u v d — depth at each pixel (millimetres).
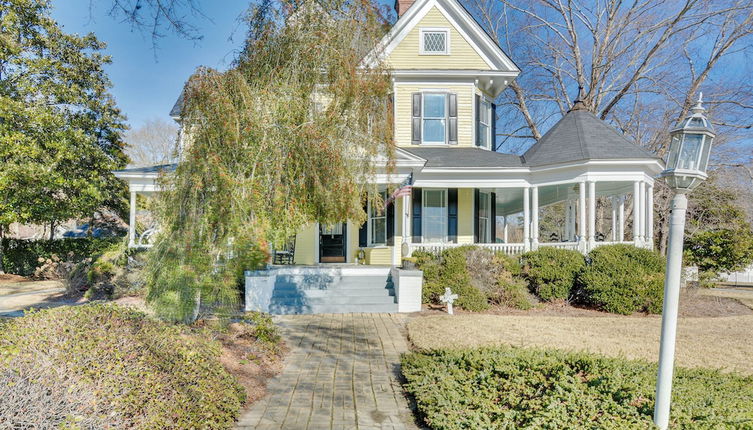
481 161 13828
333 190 6664
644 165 12234
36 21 15805
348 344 7520
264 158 6469
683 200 3191
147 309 7391
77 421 2578
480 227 15312
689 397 3559
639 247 11617
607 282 10961
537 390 3879
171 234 6543
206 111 6246
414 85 15539
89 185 16391
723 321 9930
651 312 10719
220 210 6211
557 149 13367
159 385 3424
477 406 3932
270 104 6605
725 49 20438
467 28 15711
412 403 4836
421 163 11961
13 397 2533
